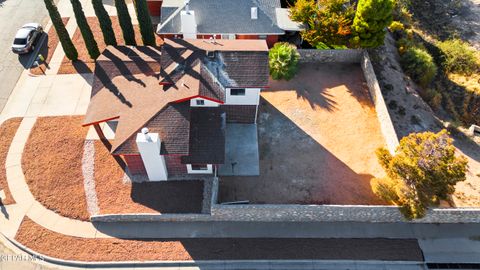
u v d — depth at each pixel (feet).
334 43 110.42
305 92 106.22
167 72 87.10
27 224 77.61
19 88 103.71
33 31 114.62
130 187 83.51
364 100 104.58
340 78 110.52
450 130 102.53
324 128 97.71
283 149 92.68
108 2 131.95
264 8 116.67
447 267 74.08
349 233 78.23
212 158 80.33
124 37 107.04
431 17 149.59
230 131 95.55
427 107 107.55
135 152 76.54
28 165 86.63
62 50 114.83
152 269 72.38
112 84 90.38
